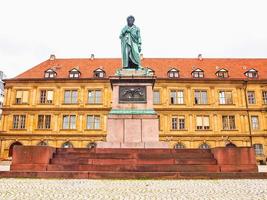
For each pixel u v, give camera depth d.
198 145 45.50
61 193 8.68
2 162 40.19
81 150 15.25
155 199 7.74
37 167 13.56
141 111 17.25
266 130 46.22
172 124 46.41
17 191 9.02
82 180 12.16
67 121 46.66
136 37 19.41
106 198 7.85
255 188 9.94
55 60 53.50
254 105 47.34
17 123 46.59
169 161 14.15
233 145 45.62
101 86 47.72
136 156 14.64
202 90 47.84
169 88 47.69
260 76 49.50
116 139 16.61
